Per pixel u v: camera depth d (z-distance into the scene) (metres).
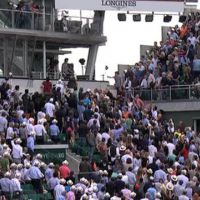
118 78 158.12
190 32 159.38
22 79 148.62
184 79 153.38
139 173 122.75
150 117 146.25
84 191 115.50
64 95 137.88
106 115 139.50
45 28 158.12
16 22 155.50
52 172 118.50
